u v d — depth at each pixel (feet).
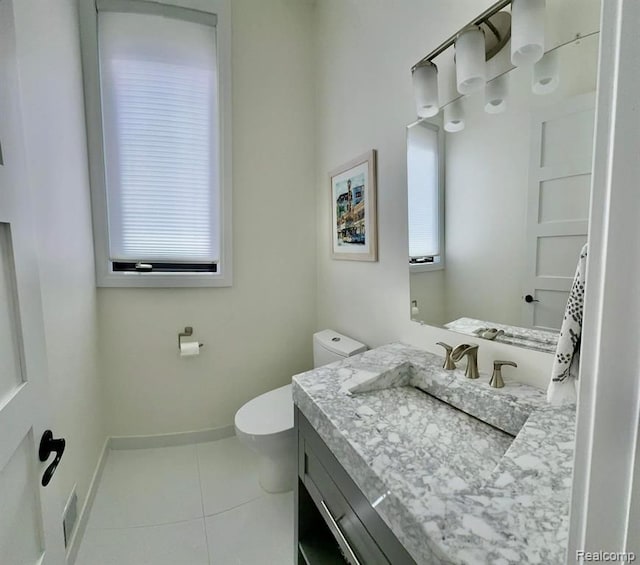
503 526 1.76
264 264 7.25
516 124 3.30
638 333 0.99
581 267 2.21
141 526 4.91
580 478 1.18
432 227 4.33
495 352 3.68
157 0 6.04
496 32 3.42
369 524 2.40
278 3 6.91
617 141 1.02
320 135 7.14
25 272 2.26
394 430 2.78
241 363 7.26
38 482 2.35
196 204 6.76
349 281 6.30
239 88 6.72
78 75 5.56
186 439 7.00
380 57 5.09
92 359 5.83
